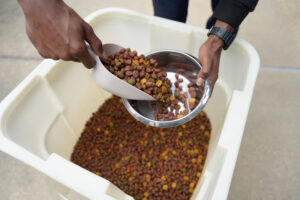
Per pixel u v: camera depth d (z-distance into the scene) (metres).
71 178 0.58
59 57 0.62
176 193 0.94
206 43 0.72
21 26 1.75
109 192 0.56
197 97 0.83
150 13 1.71
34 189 1.11
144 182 0.96
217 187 0.54
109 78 0.66
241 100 0.66
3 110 0.71
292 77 1.36
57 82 0.87
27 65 1.55
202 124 1.08
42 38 0.59
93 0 1.82
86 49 0.61
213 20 1.05
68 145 1.03
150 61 0.80
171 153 1.03
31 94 0.79
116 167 1.01
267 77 1.37
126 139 1.08
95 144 1.08
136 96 0.71
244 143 1.17
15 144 0.63
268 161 1.12
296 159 1.12
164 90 0.78
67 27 0.56
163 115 0.83
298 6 1.66
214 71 0.74
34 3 0.53
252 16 1.63
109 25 0.97
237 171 1.10
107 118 1.13
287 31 1.55
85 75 1.00
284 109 1.26
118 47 0.80
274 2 1.69
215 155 0.63
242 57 0.79
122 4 1.78
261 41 1.51
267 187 1.06
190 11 1.68
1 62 1.57
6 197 1.10
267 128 1.21
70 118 1.00
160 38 0.94
